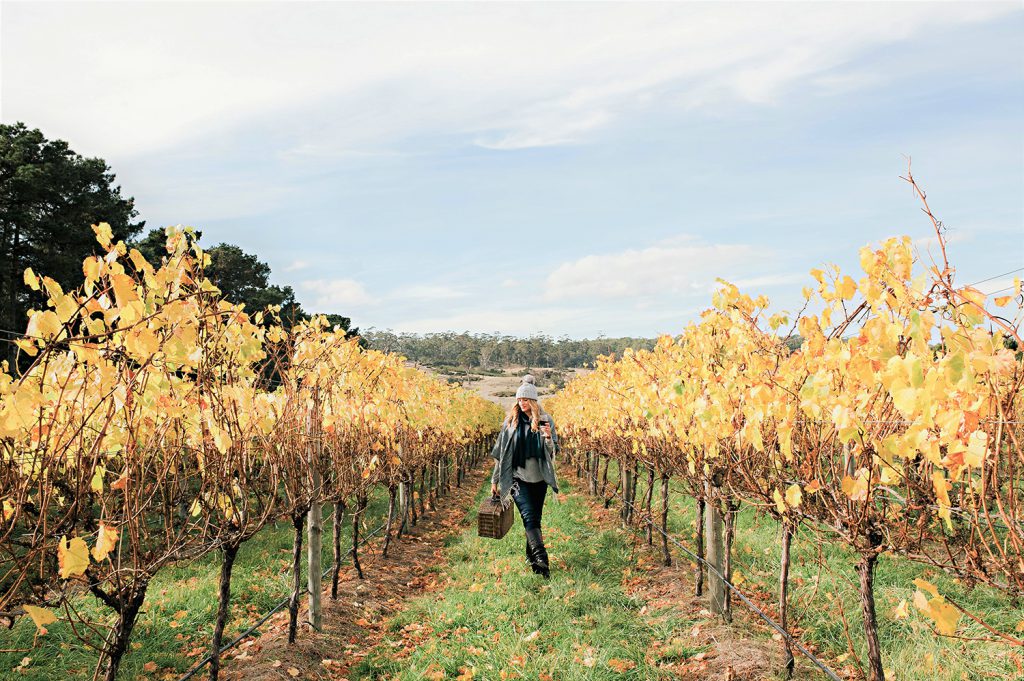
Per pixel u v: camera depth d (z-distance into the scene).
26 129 22.42
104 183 24.78
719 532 5.07
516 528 8.80
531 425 6.80
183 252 3.39
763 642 4.51
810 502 3.43
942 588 4.93
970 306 2.12
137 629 4.89
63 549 2.36
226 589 3.82
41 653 4.38
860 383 2.86
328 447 5.47
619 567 6.86
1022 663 3.57
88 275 2.58
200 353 3.34
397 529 9.34
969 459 2.11
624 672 4.27
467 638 5.02
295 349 5.24
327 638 5.10
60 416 2.87
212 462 3.40
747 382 3.79
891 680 3.82
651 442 6.89
